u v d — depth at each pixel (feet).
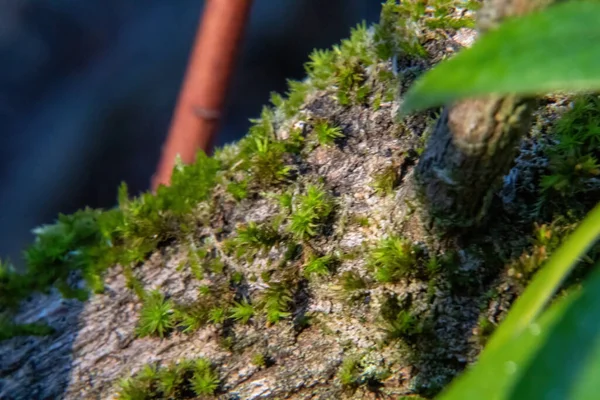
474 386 1.14
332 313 1.36
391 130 1.38
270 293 1.36
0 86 4.28
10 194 4.16
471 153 1.27
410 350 1.34
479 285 1.34
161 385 1.37
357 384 1.35
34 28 4.32
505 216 1.34
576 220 1.33
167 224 1.40
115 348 1.39
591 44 1.05
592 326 1.05
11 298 1.42
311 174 1.39
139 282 1.40
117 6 4.40
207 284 1.38
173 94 4.28
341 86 1.40
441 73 1.06
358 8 4.26
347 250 1.36
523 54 1.05
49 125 4.27
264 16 4.26
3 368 1.40
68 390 1.39
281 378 1.36
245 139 1.42
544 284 1.19
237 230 1.38
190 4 4.40
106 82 4.29
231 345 1.37
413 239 1.35
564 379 1.02
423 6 1.40
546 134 1.35
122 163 4.25
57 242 1.43
